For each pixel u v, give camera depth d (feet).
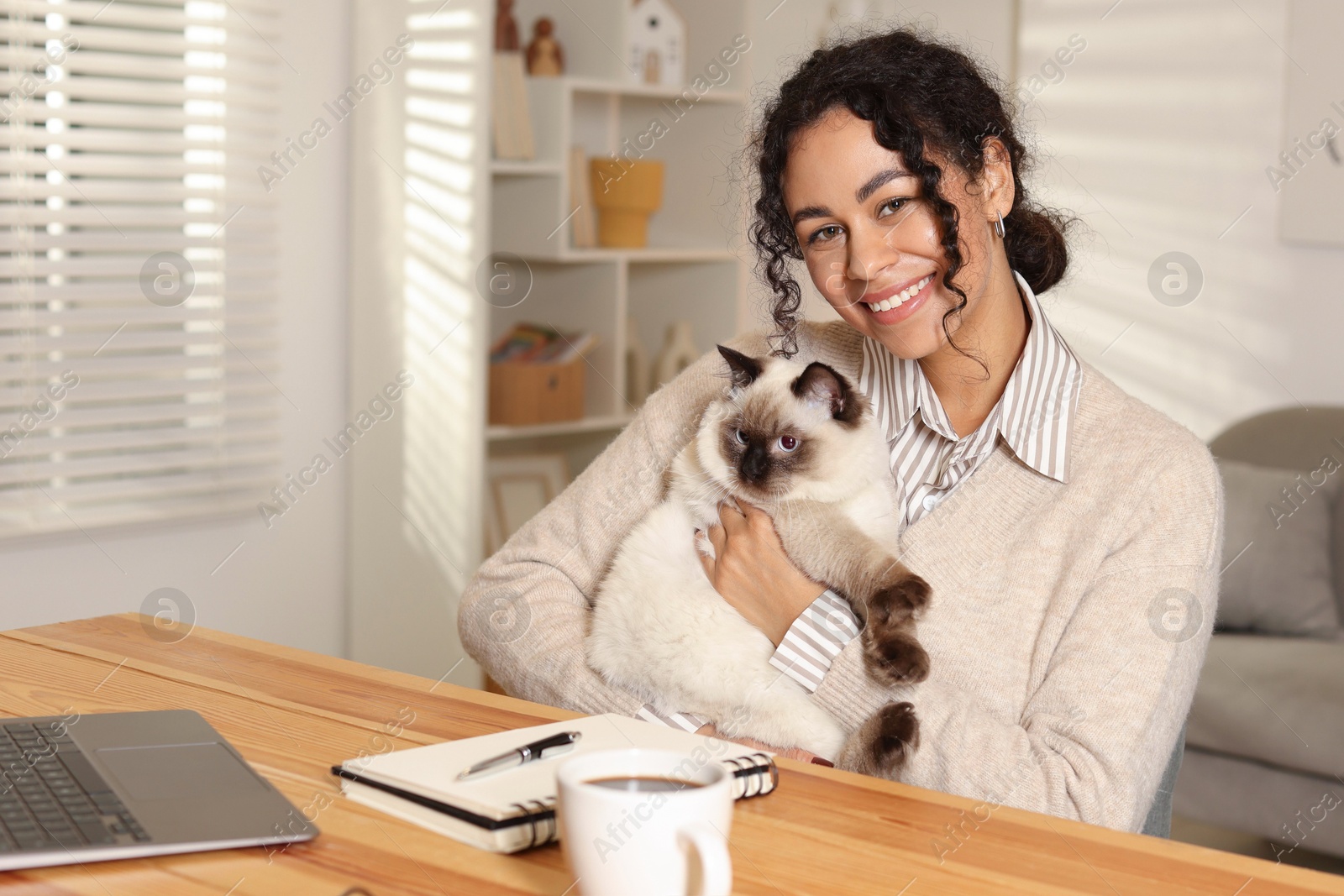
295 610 9.03
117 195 7.72
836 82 3.65
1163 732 3.51
